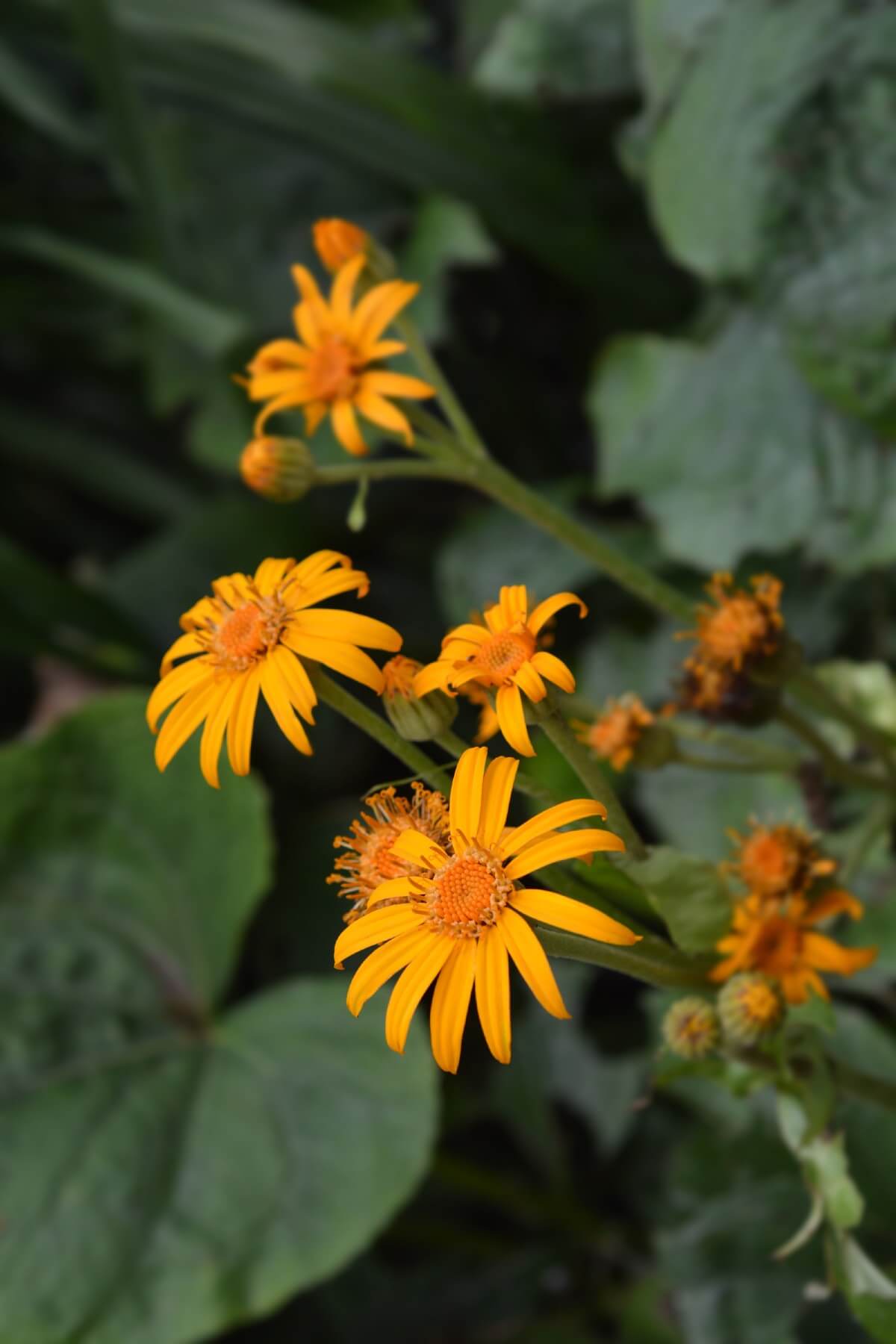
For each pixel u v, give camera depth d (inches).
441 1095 58.6
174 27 60.4
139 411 82.1
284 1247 44.4
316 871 61.3
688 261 49.0
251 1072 49.0
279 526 69.2
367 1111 46.5
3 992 51.1
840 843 40.8
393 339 59.6
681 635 38.8
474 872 30.9
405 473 38.5
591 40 60.4
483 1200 60.9
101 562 81.1
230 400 67.4
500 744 42.9
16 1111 48.4
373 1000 49.3
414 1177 44.8
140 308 69.0
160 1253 44.9
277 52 59.2
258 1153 46.6
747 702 38.4
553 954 32.5
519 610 32.4
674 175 50.4
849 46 46.6
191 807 53.4
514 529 59.1
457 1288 57.0
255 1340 57.1
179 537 70.4
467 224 59.9
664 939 35.1
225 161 70.6
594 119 62.4
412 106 58.7
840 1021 43.0
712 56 50.3
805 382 50.2
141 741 54.4
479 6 69.7
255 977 61.6
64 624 63.2
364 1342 56.7
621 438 55.0
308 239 69.0
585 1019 56.9
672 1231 43.8
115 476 76.3
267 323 68.5
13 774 54.1
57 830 54.0
